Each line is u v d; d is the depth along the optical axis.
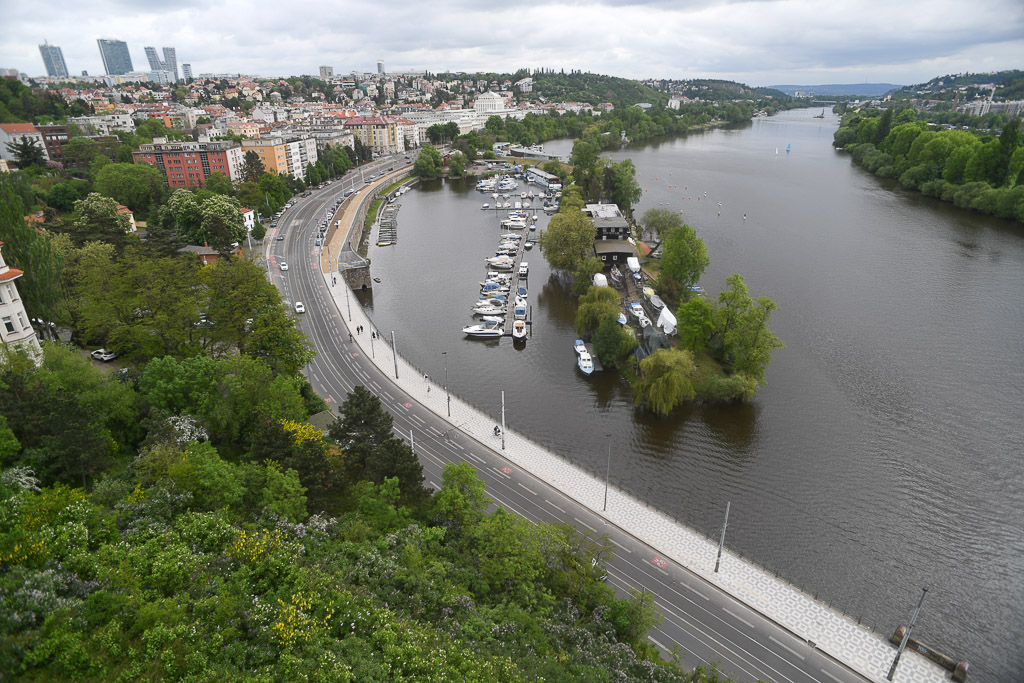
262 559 61.88
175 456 74.94
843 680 73.88
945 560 95.06
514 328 171.00
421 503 86.12
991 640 82.19
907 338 163.62
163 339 118.81
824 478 113.12
